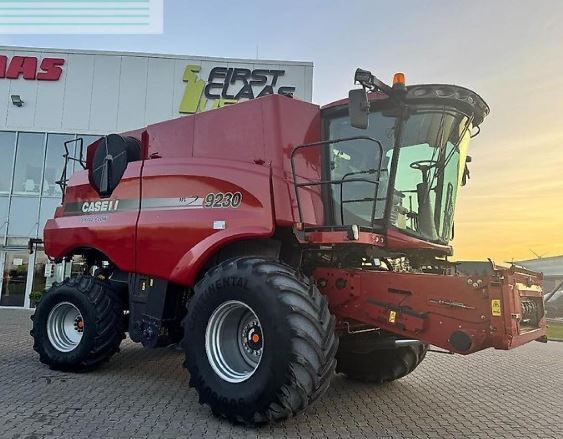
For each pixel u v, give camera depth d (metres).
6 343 8.33
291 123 4.80
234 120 5.08
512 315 3.67
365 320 4.38
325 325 3.91
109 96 17.06
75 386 5.34
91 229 6.21
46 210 16.75
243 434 3.88
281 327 3.78
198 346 4.35
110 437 3.76
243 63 17.33
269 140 4.72
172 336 5.48
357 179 4.42
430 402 5.22
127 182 5.91
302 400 3.74
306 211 4.61
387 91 4.38
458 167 5.34
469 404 5.23
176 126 5.70
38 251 16.75
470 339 3.79
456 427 4.36
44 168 16.86
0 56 17.05
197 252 4.87
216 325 4.34
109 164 6.22
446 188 5.19
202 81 17.22
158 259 5.30
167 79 17.17
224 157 5.09
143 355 7.36
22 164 16.88
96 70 17.12
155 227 5.39
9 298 16.53
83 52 17.16
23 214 16.73
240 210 4.69
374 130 4.79
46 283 16.66
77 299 6.03
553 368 7.91
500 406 5.19
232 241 4.70
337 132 4.98
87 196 6.52
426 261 5.71
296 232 4.43
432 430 4.23
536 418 4.76
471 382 6.47
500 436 4.14
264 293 3.92
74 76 17.11
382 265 5.09
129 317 5.88
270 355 3.80
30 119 16.94
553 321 18.28
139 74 17.17
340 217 4.80
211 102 17.22
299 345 3.74
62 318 6.36
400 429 4.22
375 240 4.46
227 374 4.20
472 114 4.95
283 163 4.62
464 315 3.85
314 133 4.98
